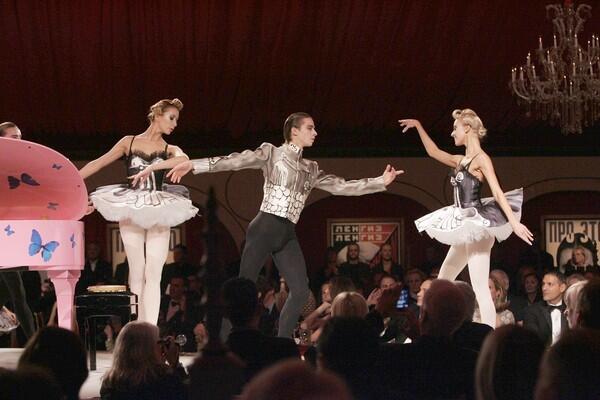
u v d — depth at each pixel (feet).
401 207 74.38
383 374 21.65
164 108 36.58
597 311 21.95
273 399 12.43
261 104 64.54
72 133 67.05
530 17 59.52
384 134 69.82
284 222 33.96
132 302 35.76
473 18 59.67
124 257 73.56
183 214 35.91
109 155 36.37
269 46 60.39
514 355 18.16
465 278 53.36
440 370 21.65
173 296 49.11
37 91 62.64
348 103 65.16
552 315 38.11
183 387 22.86
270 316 44.60
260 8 58.65
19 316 36.63
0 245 30.81
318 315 37.60
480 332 25.99
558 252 74.38
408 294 47.98
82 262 32.50
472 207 36.35
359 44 60.90
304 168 34.42
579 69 53.62
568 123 55.47
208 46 60.23
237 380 20.44
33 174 31.81
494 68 62.34
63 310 31.89
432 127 68.18
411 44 61.05
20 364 17.88
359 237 74.69
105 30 59.21
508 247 72.38
